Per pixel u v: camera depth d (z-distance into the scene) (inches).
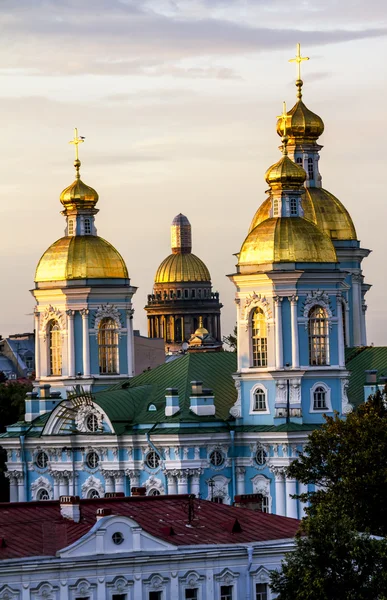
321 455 6579.7
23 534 5506.9
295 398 7864.2
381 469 6318.9
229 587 5556.1
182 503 5935.0
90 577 5344.5
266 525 5797.2
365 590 5408.5
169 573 5457.7
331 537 5467.5
